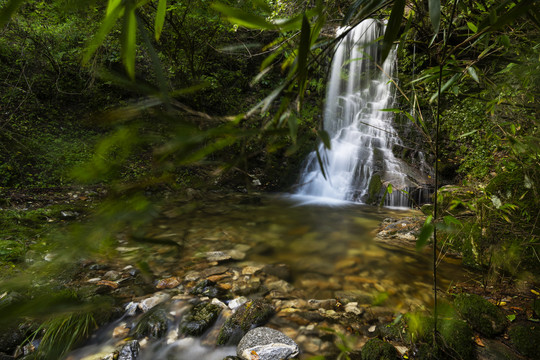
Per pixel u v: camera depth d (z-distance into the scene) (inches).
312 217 222.2
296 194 295.0
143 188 13.3
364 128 335.3
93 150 11.9
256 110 17.5
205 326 98.0
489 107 81.0
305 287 122.6
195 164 15.3
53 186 233.6
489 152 217.2
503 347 84.4
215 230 187.0
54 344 85.2
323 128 19.7
